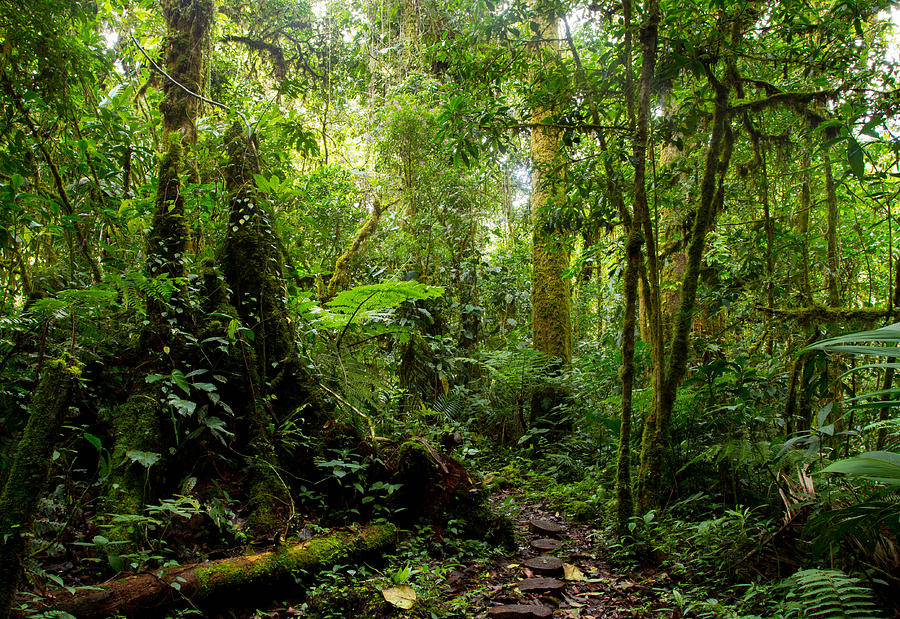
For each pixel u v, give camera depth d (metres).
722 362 3.97
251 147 4.18
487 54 4.22
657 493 3.69
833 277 4.16
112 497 2.62
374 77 9.62
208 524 2.86
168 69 5.48
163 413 3.05
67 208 3.64
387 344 7.11
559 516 4.49
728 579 2.95
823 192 4.82
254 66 11.14
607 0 3.78
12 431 2.67
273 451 3.34
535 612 2.61
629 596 2.92
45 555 2.31
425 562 3.11
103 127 4.08
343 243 8.12
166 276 3.09
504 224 11.66
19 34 3.21
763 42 4.04
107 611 2.04
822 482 3.04
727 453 3.49
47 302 2.80
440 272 7.73
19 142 3.34
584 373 6.71
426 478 3.69
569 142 4.11
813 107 3.87
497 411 6.98
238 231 3.90
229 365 3.42
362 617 2.43
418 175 7.55
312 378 3.91
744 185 4.94
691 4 3.54
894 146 3.46
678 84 4.23
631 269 3.68
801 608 2.34
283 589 2.61
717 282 5.21
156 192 3.86
